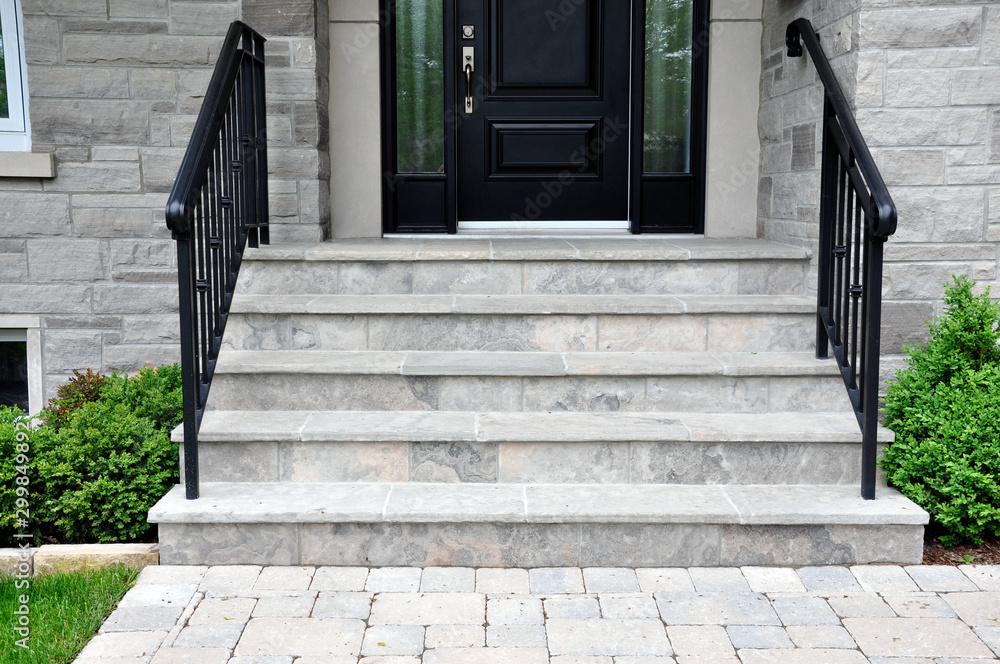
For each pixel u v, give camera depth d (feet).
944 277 10.57
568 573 8.68
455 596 8.21
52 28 11.82
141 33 11.95
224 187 10.03
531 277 11.69
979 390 9.48
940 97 10.30
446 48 14.42
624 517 8.70
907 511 8.81
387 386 10.16
